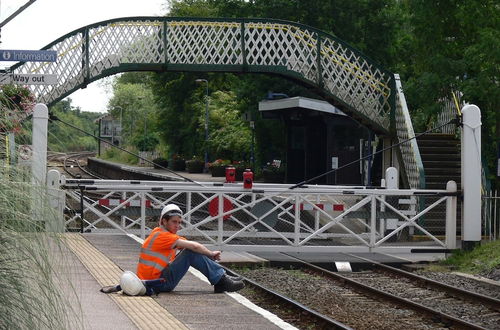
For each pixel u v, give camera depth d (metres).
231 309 9.84
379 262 17.86
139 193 18.33
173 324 8.68
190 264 11.12
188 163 55.97
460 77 24.30
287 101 35.22
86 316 8.80
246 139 51.50
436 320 11.64
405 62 38.41
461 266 17.55
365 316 11.97
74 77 26.06
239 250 18.11
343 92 26.94
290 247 18.25
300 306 11.66
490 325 11.55
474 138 18.33
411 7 24.39
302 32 26.94
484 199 22.53
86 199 18.83
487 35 22.22
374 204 18.47
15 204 5.50
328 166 35.41
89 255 14.46
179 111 65.25
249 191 18.14
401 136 26.28
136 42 26.47
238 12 40.66
